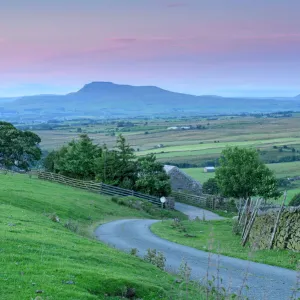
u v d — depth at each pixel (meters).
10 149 99.44
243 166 68.44
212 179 102.50
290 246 30.11
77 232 34.88
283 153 191.38
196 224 48.38
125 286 17.34
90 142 87.50
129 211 61.59
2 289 14.60
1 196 42.75
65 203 50.38
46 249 21.17
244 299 17.44
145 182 78.19
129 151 82.69
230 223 48.62
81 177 85.50
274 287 22.11
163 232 41.75
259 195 68.38
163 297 17.67
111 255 23.44
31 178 74.38
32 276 16.34
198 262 28.20
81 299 14.91
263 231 32.72
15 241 21.41
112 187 74.88
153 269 23.02
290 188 117.56
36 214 35.91
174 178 95.31
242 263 27.80
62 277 16.77
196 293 19.03
